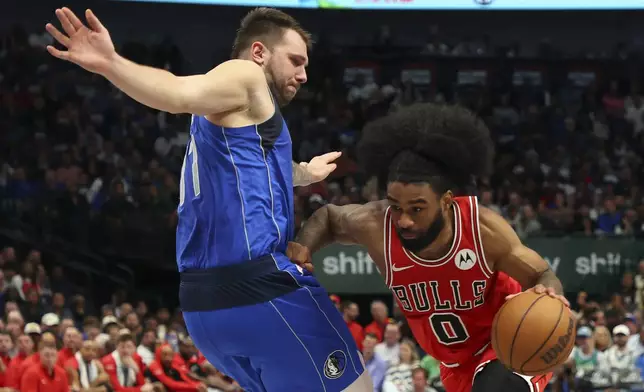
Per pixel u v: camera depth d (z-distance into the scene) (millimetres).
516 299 3434
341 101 18328
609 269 12625
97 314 13078
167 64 17656
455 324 3889
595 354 9727
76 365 9086
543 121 18266
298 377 3471
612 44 19312
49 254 13641
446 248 3607
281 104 3498
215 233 3293
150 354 9805
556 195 15664
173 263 14086
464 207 3594
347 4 15891
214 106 3029
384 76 19016
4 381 8695
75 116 16750
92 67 2711
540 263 3621
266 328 3338
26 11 17531
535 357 3354
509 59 19188
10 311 10367
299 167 4031
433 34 19156
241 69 3174
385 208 3703
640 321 11289
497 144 17703
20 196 14609
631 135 18219
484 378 3895
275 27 3438
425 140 3443
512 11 19109
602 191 16078
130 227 14070
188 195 3365
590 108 18656
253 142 3250
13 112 16469
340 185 15898
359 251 12422
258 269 3289
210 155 3260
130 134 16750
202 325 3410
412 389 9047
